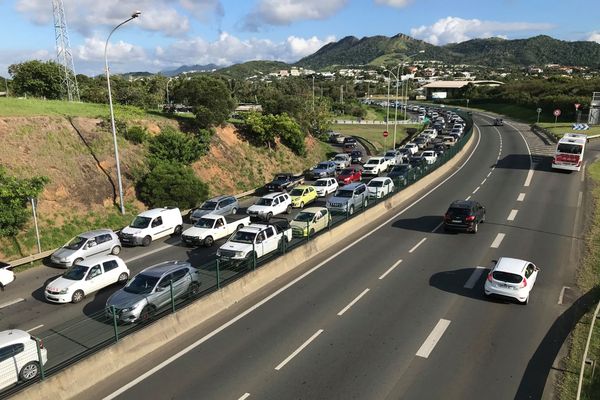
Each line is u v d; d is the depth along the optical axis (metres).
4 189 22.89
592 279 19.69
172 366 13.49
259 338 15.07
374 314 16.67
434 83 182.50
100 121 36.16
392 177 41.16
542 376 12.77
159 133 39.12
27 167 28.50
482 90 145.50
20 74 54.53
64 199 28.70
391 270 21.06
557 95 95.69
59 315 17.45
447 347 14.30
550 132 67.75
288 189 40.38
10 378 12.03
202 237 25.44
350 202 30.16
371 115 116.75
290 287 19.41
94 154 32.88
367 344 14.54
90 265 19.44
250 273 19.17
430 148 60.06
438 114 116.81
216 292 17.39
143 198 32.91
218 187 38.97
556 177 41.03
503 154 54.19
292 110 55.81
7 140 29.17
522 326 15.65
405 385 12.36
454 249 23.77
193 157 38.56
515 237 25.50
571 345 14.36
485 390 12.12
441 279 19.89
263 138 47.94
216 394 12.09
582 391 12.06
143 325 15.09
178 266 17.80
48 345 14.21
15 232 24.25
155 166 34.00
